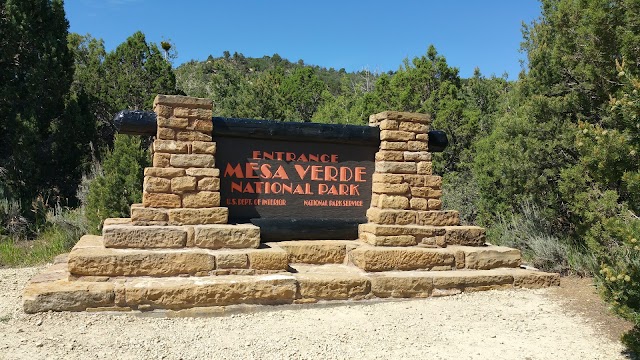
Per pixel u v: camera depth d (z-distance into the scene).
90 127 14.95
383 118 7.83
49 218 12.14
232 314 5.86
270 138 7.40
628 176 4.52
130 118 6.65
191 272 6.12
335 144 7.79
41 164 13.73
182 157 6.61
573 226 9.80
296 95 33.66
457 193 13.37
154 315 5.59
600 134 4.92
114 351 4.58
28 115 13.34
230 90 30.30
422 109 17.08
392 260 7.07
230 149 7.26
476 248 7.64
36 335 4.85
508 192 10.75
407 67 18.45
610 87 8.40
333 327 5.51
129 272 5.92
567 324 5.84
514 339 5.32
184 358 4.52
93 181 12.30
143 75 17.83
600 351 5.04
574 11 8.93
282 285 6.11
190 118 6.73
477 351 4.96
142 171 11.41
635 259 6.35
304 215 7.62
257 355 4.65
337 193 7.80
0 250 10.58
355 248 7.27
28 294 5.34
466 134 16.14
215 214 6.64
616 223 4.38
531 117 9.87
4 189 12.87
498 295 7.00
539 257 9.26
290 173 7.57
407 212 7.61
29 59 13.90
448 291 6.94
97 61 18.03
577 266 8.59
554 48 9.54
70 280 5.77
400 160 7.77
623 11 7.89
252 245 6.57
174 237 6.28
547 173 9.57
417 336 5.32
